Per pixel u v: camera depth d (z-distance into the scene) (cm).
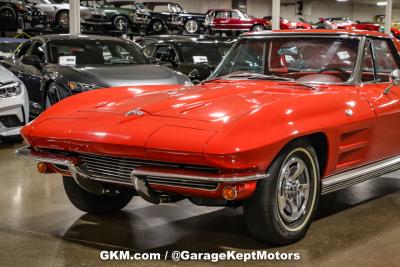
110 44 806
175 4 2245
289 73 417
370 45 405
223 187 285
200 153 276
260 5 3388
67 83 691
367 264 301
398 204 429
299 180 328
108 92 385
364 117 361
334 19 2939
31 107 793
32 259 311
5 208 413
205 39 1075
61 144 324
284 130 298
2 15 1600
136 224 375
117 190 364
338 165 358
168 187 299
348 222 379
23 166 564
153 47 1054
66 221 382
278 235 316
